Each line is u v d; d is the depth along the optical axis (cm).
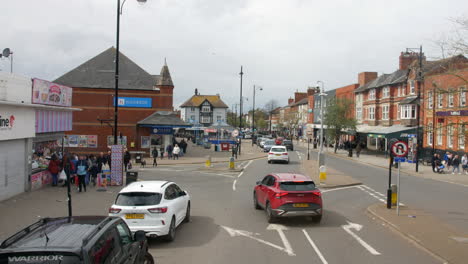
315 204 1198
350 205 1588
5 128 1490
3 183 1516
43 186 1884
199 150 4997
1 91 1480
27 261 438
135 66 4047
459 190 2070
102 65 3978
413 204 1620
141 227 950
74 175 1973
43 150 1975
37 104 1750
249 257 882
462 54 1083
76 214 1315
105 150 3788
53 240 478
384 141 5134
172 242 1009
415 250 948
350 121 4972
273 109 12625
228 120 11300
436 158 2956
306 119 8769
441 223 1222
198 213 1394
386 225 1223
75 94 3772
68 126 2219
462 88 1171
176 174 2612
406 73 4319
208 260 857
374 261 859
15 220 1209
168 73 3912
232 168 2856
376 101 5166
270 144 5091
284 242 1015
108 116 3803
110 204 1512
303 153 4925
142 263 665
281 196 1192
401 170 3084
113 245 546
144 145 3800
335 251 936
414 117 4088
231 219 1297
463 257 877
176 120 3772
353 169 3119
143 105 3841
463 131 1066
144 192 996
